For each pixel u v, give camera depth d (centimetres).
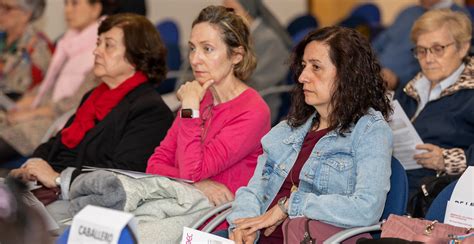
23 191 250
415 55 561
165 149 516
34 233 236
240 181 491
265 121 488
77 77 779
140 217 456
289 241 406
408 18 817
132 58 563
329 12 1286
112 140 550
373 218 396
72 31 807
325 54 418
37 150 591
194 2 1172
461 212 403
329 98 421
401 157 532
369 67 419
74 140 568
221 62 487
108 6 797
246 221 421
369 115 414
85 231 296
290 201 412
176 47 859
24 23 856
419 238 370
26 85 848
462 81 542
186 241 384
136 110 548
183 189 461
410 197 492
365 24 912
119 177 460
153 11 1138
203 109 502
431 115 552
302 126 445
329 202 401
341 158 416
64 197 491
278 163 444
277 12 1241
